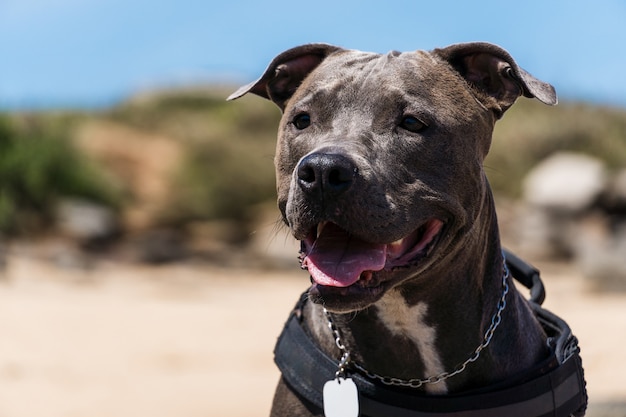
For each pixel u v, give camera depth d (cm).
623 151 2845
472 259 427
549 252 2106
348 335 429
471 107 444
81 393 856
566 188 2144
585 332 1030
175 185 2717
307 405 430
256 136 3033
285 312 1380
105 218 2302
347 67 453
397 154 422
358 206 397
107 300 1416
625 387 771
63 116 2855
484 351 427
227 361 1020
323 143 423
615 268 1616
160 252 2158
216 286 1759
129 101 3306
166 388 888
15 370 918
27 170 2266
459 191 430
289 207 409
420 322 422
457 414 417
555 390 430
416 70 441
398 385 430
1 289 1430
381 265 404
